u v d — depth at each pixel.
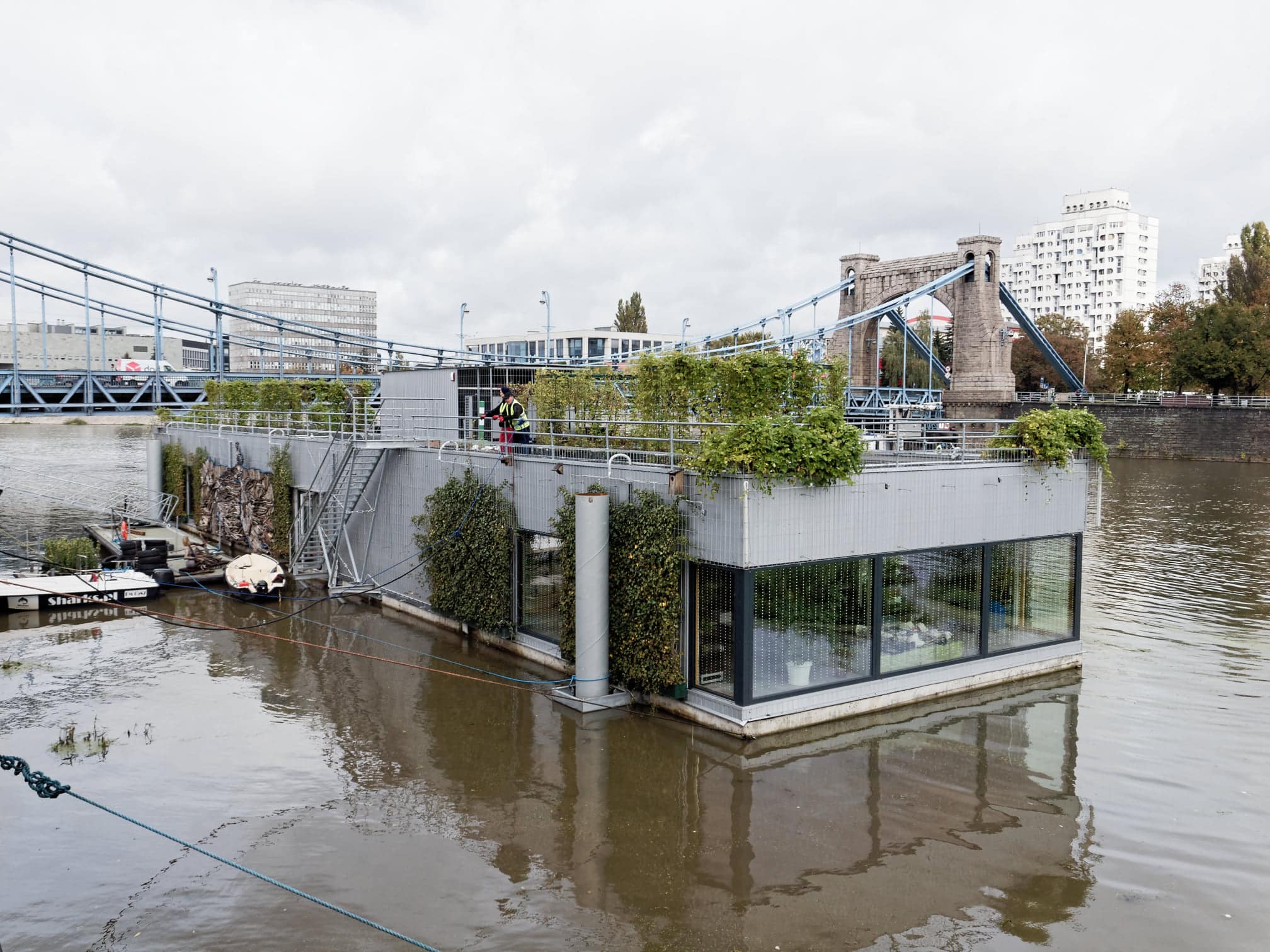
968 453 21.20
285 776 15.27
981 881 12.00
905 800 14.29
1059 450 19.72
